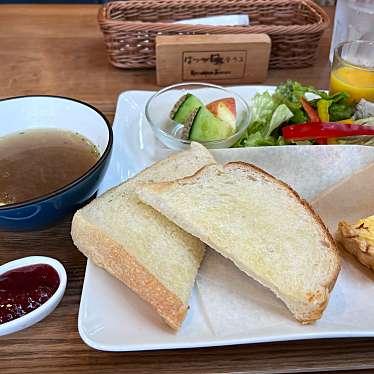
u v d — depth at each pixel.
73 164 0.29
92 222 0.26
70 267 0.27
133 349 0.21
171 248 0.25
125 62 0.45
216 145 0.34
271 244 0.25
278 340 0.21
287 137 0.34
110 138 0.28
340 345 0.23
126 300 0.23
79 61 0.47
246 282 0.25
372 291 0.25
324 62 0.48
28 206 0.24
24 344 0.23
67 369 0.22
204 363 0.22
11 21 0.54
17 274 0.25
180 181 0.28
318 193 0.31
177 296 0.22
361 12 0.44
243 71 0.44
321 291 0.22
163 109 0.38
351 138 0.34
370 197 0.30
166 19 0.48
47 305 0.24
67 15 0.55
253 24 0.49
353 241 0.26
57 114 0.31
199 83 0.39
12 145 0.30
